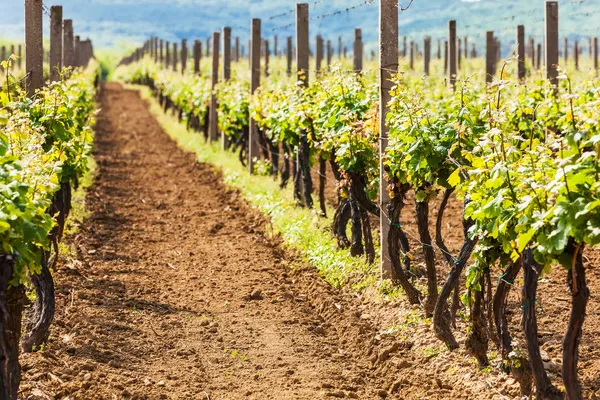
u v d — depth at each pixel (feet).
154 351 34.81
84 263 48.14
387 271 41.32
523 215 22.79
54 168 31.55
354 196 43.11
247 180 74.64
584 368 30.94
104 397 28.89
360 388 31.50
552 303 38.99
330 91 49.24
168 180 83.56
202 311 40.86
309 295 43.55
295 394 30.32
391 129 37.22
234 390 30.94
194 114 117.29
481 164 26.53
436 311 33.06
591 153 21.76
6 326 24.06
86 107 90.12
